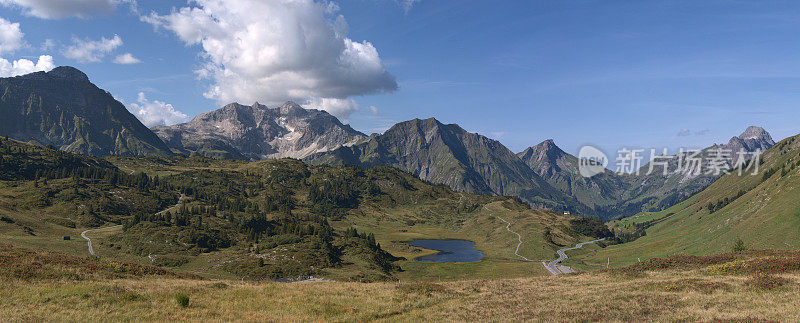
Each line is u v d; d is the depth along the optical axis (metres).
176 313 36.34
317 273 147.75
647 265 66.69
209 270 147.75
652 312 35.09
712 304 36.19
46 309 34.47
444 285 60.31
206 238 190.25
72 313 33.78
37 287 41.41
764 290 40.22
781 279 42.62
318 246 181.00
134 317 34.22
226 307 40.03
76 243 166.00
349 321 36.97
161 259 155.75
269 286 54.50
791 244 131.88
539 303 42.41
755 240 148.38
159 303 39.84
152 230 189.62
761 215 168.50
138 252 163.88
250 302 42.91
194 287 49.44
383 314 40.09
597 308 38.28
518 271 179.88
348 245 198.00
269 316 36.97
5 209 197.38
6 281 42.56
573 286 54.53
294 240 193.12
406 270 183.12
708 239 195.38
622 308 37.41
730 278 48.34
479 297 48.38
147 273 62.16
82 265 56.22
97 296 39.94
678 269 62.22
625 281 55.09
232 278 137.88
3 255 52.12
